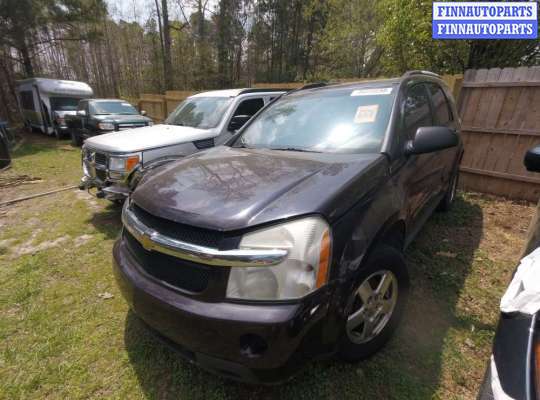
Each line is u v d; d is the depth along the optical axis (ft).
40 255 11.45
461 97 16.71
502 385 3.38
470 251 10.76
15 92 56.95
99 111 31.81
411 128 8.02
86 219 14.84
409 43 21.44
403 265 6.56
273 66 88.17
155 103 39.96
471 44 19.69
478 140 16.55
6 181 21.79
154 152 13.15
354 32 45.68
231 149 8.58
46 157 29.89
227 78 76.07
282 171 6.10
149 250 5.41
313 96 9.40
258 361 4.46
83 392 6.04
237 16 79.92
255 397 5.75
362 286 5.71
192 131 15.24
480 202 15.49
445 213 13.92
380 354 6.56
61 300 8.87
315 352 4.81
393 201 6.31
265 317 4.32
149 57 82.07
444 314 7.77
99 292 9.21
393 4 22.00
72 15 46.42
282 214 4.70
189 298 4.82
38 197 18.34
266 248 4.50
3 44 43.83
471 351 6.65
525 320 3.65
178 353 5.41
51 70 101.09
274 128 8.98
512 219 13.34
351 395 5.73
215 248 4.63
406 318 7.64
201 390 5.94
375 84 8.82
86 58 107.76
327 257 4.72
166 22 66.39
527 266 4.45
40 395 6.02
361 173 5.86
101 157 13.35
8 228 13.98
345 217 5.09
